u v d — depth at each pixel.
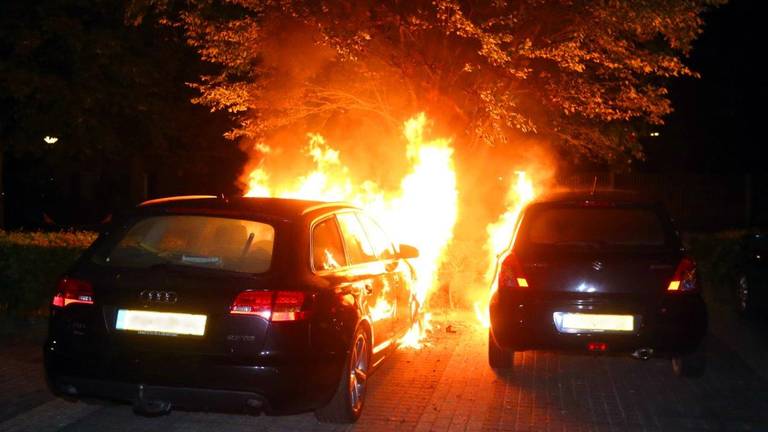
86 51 15.27
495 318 7.53
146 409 5.76
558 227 7.60
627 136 14.16
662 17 11.23
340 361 5.99
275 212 6.17
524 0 11.46
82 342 5.73
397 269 7.90
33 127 15.77
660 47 13.18
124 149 18.50
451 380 7.78
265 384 5.48
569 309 7.30
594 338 7.23
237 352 5.50
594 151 14.45
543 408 6.96
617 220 7.56
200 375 5.50
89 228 20.34
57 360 5.78
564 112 13.24
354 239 7.12
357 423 6.43
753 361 8.81
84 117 15.93
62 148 16.78
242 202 6.38
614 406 7.05
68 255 9.89
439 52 12.07
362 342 6.64
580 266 7.33
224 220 6.22
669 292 7.23
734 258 13.25
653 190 22.25
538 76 12.39
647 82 14.13
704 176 22.23
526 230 7.65
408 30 11.83
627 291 7.26
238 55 12.39
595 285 7.28
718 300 12.82
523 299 7.39
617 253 7.34
